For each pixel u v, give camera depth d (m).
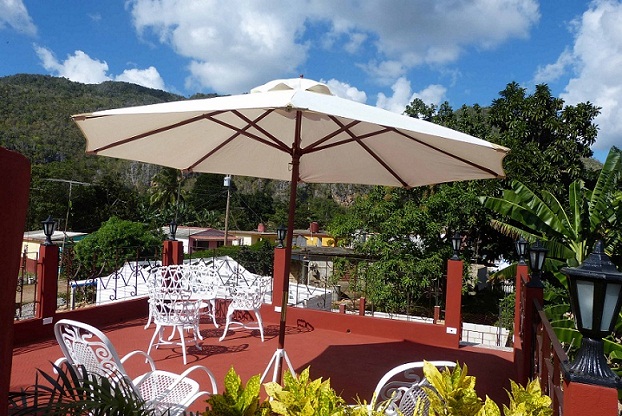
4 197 1.65
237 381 1.81
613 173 8.33
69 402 1.78
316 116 3.22
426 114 16.16
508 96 15.84
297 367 4.73
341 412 1.67
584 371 1.50
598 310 1.49
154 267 6.55
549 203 9.13
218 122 3.60
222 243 32.62
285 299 3.35
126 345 5.26
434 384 1.89
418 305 13.86
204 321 6.71
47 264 5.42
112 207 34.62
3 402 1.75
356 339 5.99
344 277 15.69
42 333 5.33
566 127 14.37
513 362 5.20
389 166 4.21
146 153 3.99
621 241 8.62
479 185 13.62
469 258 14.64
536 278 3.84
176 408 2.54
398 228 13.10
